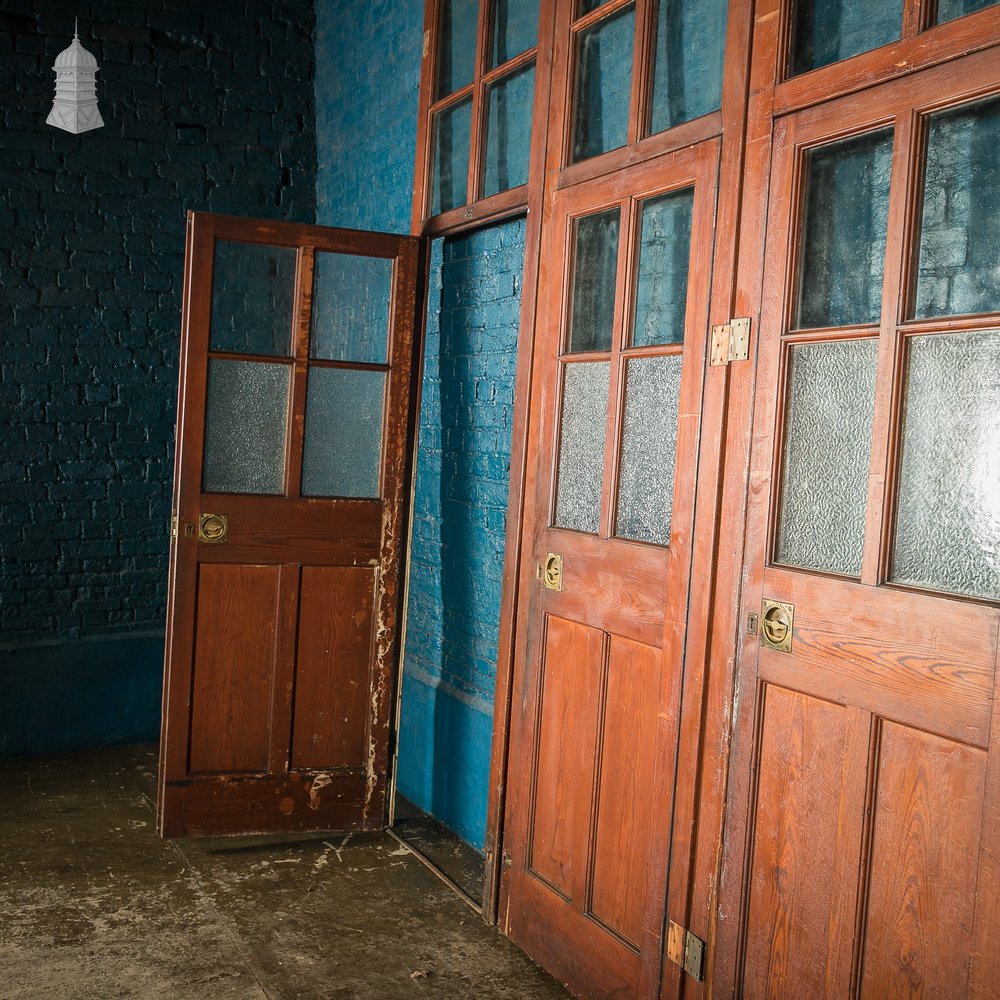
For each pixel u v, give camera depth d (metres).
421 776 3.92
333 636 3.54
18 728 4.35
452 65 3.58
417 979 2.69
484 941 2.91
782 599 2.07
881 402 1.89
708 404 2.26
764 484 2.12
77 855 3.35
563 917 2.70
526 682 2.89
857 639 1.91
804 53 2.11
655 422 2.48
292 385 3.44
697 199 2.32
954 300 1.80
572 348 2.79
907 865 1.82
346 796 3.59
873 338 1.93
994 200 1.73
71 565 4.46
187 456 3.36
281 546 3.46
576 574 2.69
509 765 2.97
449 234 3.63
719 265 2.25
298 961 2.75
